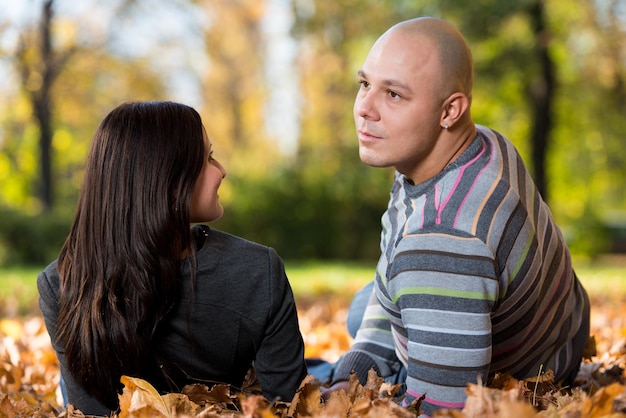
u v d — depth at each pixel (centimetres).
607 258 2177
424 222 211
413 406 208
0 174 2711
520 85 1828
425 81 215
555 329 250
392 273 213
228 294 219
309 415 215
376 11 1917
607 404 180
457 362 204
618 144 2078
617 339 395
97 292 210
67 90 2367
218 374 230
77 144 2820
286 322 226
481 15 1598
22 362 372
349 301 834
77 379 220
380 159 222
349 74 2317
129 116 215
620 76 1783
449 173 217
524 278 216
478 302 203
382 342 270
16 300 798
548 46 1695
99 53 2339
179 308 217
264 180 1856
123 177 210
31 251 1741
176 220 211
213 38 2886
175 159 212
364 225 1858
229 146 3331
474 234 204
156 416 201
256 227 1839
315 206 1844
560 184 2434
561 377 270
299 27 2336
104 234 211
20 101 2481
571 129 2091
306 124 2762
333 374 296
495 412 183
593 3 1719
